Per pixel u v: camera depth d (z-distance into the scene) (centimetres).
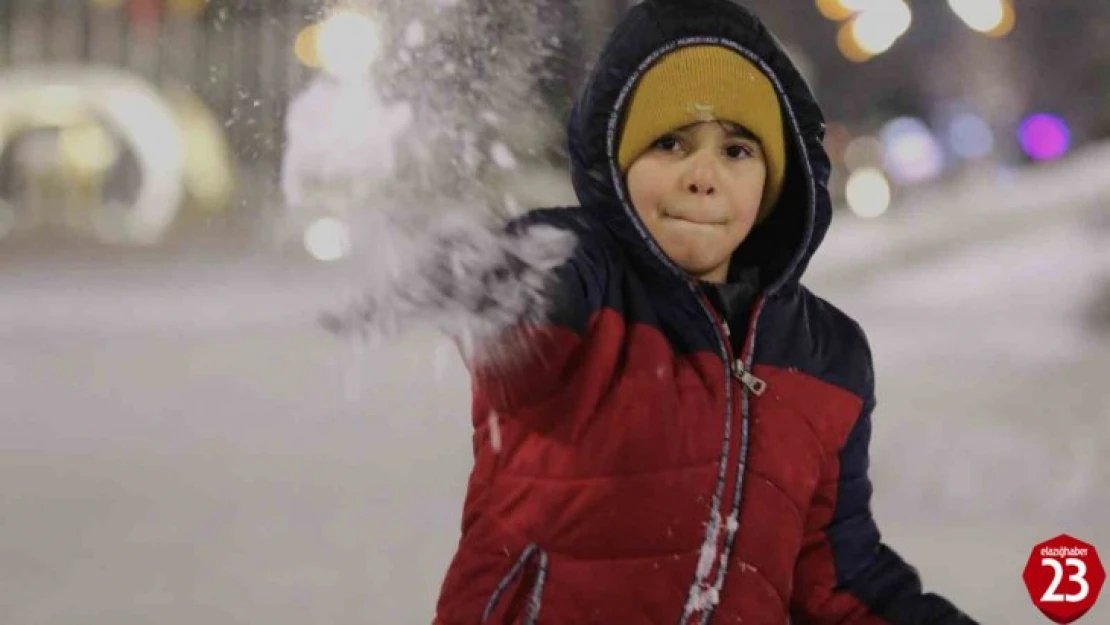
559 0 241
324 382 742
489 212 214
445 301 206
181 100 1469
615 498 210
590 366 212
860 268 1245
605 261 217
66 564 441
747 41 228
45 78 1570
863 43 1343
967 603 398
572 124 227
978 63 1667
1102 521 484
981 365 804
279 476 557
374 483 541
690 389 216
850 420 232
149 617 390
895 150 1683
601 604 209
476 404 220
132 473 565
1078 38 1609
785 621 220
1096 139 1608
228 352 862
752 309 228
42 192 1530
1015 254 1146
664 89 224
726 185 226
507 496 214
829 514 234
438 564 438
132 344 923
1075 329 959
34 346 924
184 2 1542
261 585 417
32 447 615
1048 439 596
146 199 1467
